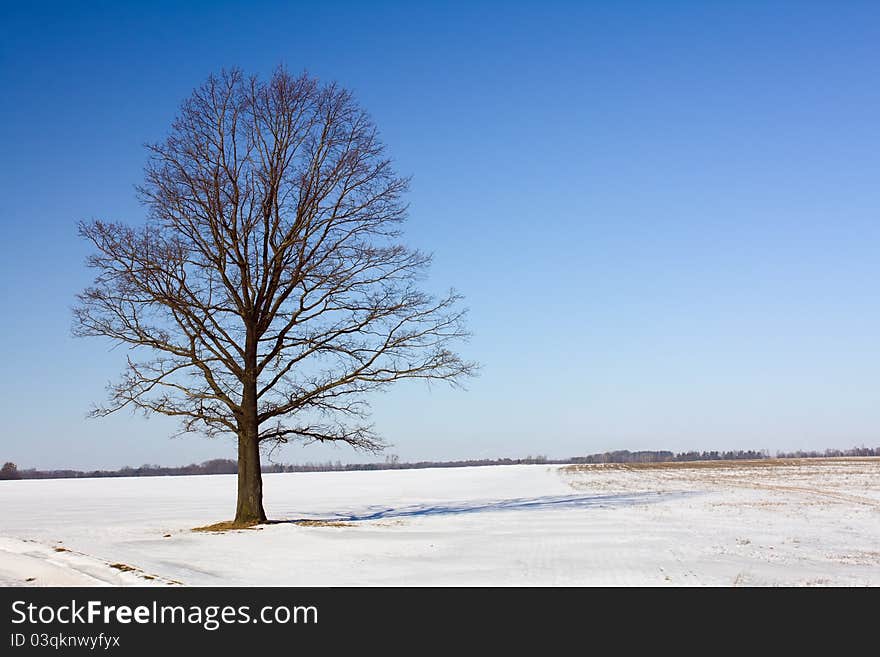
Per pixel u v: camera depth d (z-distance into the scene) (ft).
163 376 89.45
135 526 106.01
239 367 91.25
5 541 68.39
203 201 90.22
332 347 92.73
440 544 70.13
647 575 50.93
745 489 177.37
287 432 93.66
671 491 174.60
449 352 94.43
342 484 295.89
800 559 60.03
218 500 194.59
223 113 92.73
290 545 69.97
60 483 376.27
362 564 58.29
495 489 221.46
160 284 88.33
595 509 120.16
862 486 185.47
